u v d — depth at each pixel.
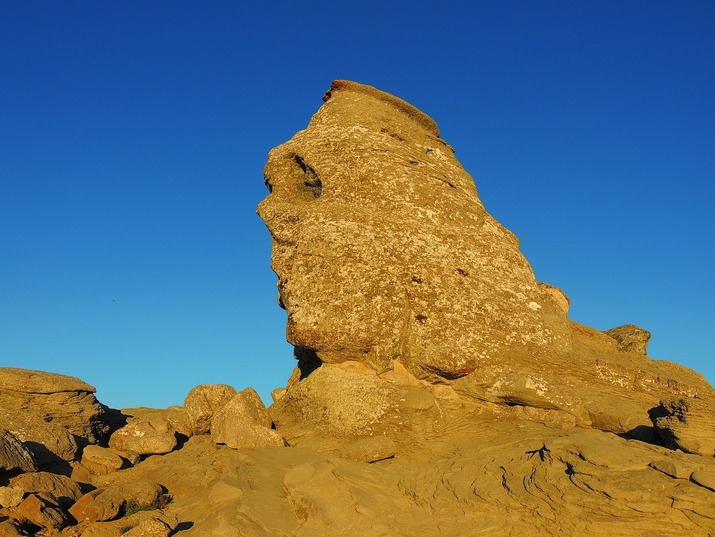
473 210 22.55
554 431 16.94
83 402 19.39
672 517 11.76
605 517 12.06
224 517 13.88
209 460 18.09
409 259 20.06
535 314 20.27
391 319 19.52
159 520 13.80
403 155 22.84
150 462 18.52
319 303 19.61
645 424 17.22
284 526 13.88
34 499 14.34
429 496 14.42
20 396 18.72
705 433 14.80
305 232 20.38
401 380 19.53
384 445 17.16
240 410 18.91
